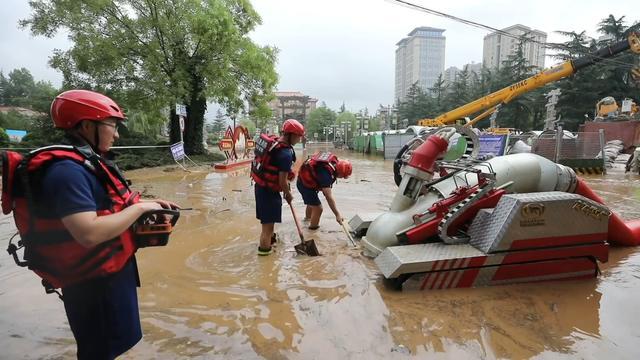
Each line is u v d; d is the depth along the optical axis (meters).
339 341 2.56
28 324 2.82
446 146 4.18
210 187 10.14
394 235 4.07
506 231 3.30
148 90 19.73
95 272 1.61
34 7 18.23
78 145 1.65
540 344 2.53
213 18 20.00
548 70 20.09
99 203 1.59
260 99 23.88
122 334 1.74
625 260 4.17
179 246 4.73
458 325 2.76
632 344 2.53
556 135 13.55
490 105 22.27
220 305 3.10
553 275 3.51
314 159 5.34
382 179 12.27
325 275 3.73
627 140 23.23
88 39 18.31
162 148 20.23
